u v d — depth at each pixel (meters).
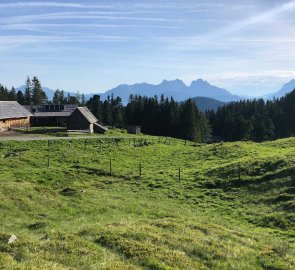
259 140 178.88
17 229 26.17
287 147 73.50
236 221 33.88
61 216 32.44
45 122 141.62
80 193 40.25
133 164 66.31
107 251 18.98
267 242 25.72
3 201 33.75
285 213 33.94
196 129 170.62
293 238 28.36
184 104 195.38
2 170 53.62
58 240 19.84
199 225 27.25
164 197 43.19
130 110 196.38
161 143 104.00
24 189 38.16
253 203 38.75
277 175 45.31
